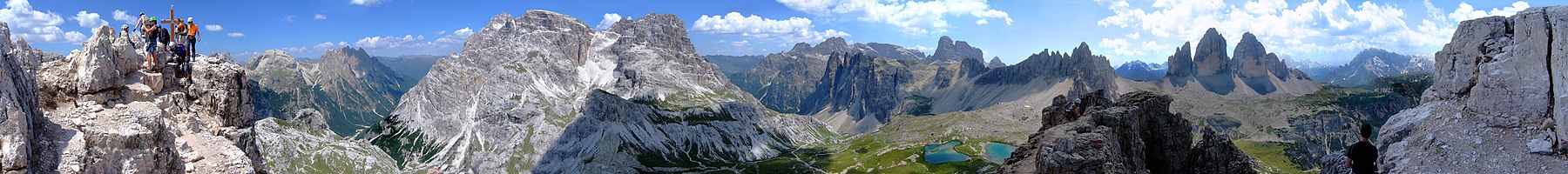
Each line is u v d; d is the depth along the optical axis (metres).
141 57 42.41
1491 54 68.06
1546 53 61.69
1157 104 64.56
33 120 29.03
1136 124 56.00
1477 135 62.53
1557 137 56.88
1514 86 62.78
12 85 27.30
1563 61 56.59
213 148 38.50
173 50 43.28
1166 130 64.31
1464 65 71.56
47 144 28.34
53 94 36.41
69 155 28.05
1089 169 37.53
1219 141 66.25
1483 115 64.62
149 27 42.38
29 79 31.38
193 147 37.59
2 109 24.84
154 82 41.41
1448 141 63.56
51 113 32.84
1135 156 54.53
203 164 36.09
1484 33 70.56
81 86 36.56
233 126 46.09
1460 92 71.38
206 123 43.03
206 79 45.00
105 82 37.62
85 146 29.22
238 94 47.62
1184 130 64.44
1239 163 66.31
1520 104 62.22
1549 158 55.84
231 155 38.25
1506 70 63.56
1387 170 66.44
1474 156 59.97
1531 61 62.62
